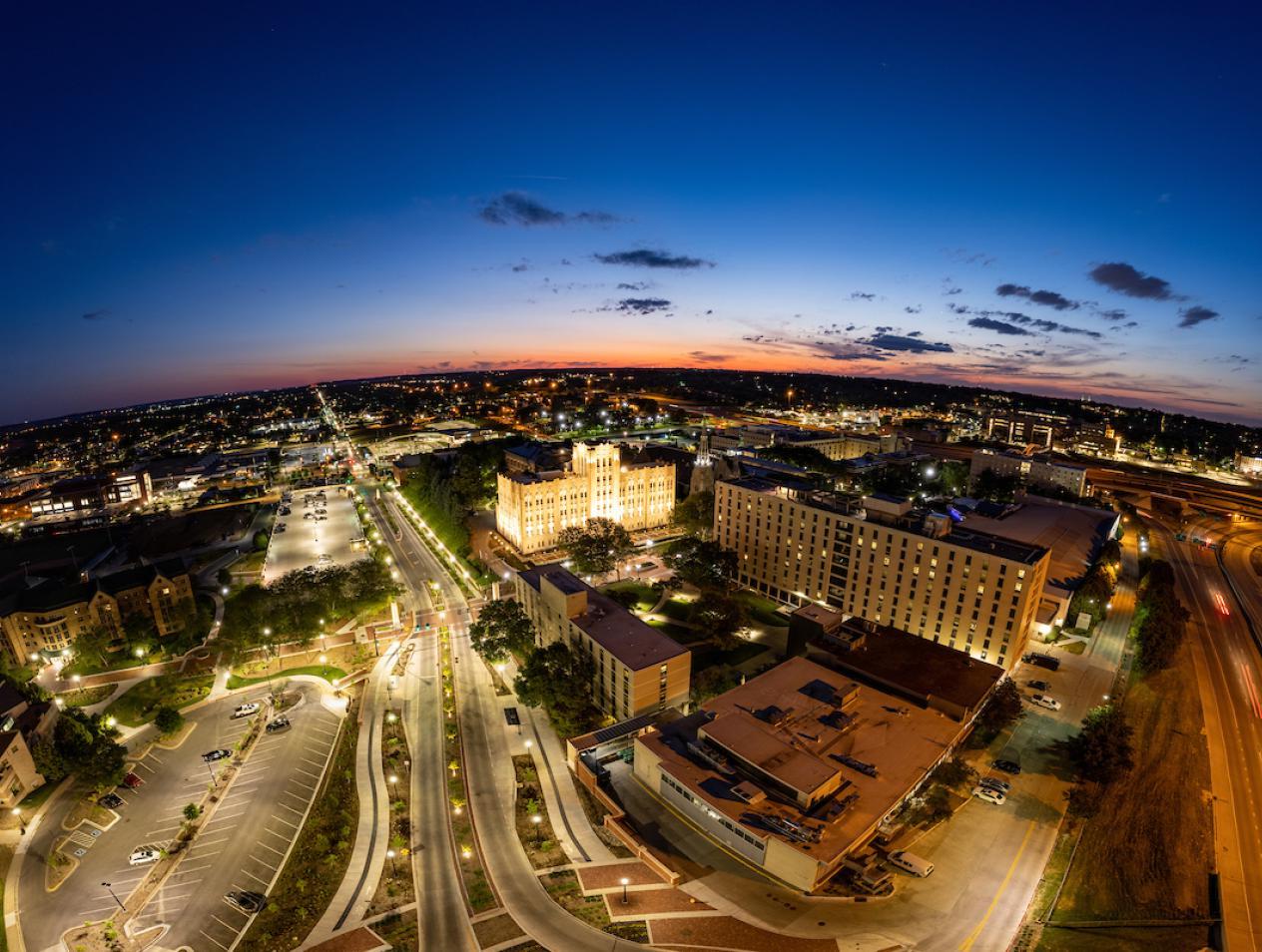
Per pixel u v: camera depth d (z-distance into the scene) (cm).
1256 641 14038
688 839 8056
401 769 9838
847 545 13962
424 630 14662
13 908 7544
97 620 13725
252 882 7844
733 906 7025
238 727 11069
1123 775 9031
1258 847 8038
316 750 10431
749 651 13275
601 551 16438
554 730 10794
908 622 13050
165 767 10044
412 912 7219
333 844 8369
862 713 9506
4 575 19812
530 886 7531
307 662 13212
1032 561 11344
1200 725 10694
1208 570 18662
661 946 6606
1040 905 7081
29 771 9344
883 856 7706
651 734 9200
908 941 6550
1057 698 11394
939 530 12662
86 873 8025
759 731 8781
